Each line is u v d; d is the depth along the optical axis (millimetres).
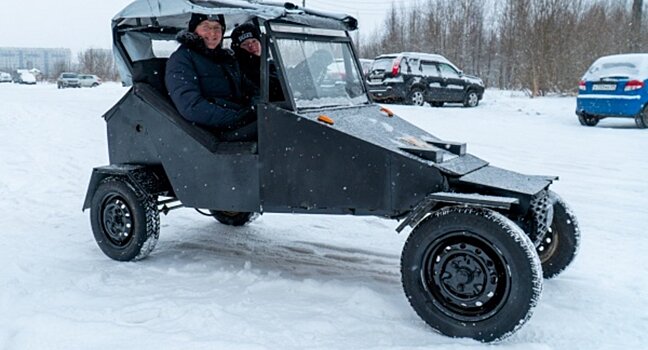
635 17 26391
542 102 20234
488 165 4270
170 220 6309
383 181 3898
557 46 24766
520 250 3359
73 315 3795
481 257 3504
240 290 4273
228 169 4477
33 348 3346
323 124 4055
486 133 12320
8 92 29453
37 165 8953
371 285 4434
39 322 3602
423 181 3777
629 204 6645
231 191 4500
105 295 4164
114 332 3516
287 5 4492
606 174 8203
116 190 4871
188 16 5109
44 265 4758
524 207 3609
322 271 4758
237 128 4566
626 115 13156
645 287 4320
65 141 11398
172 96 4637
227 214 6059
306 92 4387
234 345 3361
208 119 4527
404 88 18969
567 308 3969
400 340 3525
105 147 10805
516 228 3436
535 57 25062
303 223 6184
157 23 5258
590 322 3768
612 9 28688
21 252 5094
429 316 3637
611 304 4031
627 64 13312
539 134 12219
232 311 3887
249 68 5164
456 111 17188
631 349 3422
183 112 4598
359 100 4871
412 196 3824
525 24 25703
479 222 3461
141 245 4832
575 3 25547
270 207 4359
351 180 4004
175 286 4352
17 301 4004
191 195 4719
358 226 6059
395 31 41281
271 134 4246
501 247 3404
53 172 8516
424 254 3652
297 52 4426
